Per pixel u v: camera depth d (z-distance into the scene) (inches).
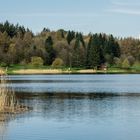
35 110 1957.4
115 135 1346.0
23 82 4623.5
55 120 1648.6
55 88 3678.6
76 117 1731.1
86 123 1573.6
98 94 2992.1
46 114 1820.9
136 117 1728.6
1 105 1886.1
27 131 1414.9
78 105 2196.1
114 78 5959.6
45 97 2714.1
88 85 4156.0
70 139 1290.6
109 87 3848.4
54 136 1334.9
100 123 1574.8
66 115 1790.1
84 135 1346.0
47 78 5846.5
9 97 2325.3
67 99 2564.0
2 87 1932.8
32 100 2481.5
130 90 3432.6
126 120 1644.9
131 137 1316.4
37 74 7839.6
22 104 2213.3
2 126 1509.6
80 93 3085.6
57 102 2359.7
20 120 1646.2
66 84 4301.2
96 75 7386.8
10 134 1365.7
